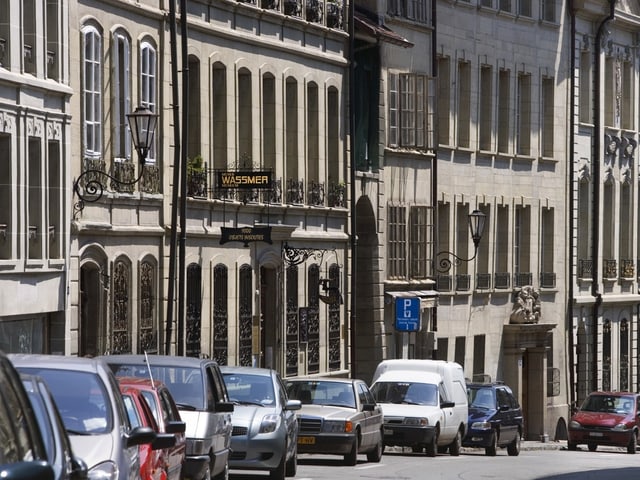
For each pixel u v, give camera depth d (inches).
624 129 7165.4
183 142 3937.0
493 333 6186.0
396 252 5467.5
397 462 3703.3
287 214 4719.5
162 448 1663.4
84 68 3629.4
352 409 3476.9
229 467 2807.6
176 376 2357.3
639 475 3511.3
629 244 7229.3
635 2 7175.2
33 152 3432.6
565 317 6648.6
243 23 4473.4
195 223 4197.8
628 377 7288.4
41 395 1092.5
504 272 6250.0
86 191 3607.3
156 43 4001.0
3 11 3292.3
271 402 2847.0
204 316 4244.6
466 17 5925.2
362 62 5246.1
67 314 3555.6
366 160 5280.5
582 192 6835.6
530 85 6373.0
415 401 4037.9
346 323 5113.2
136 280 3905.0
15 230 3329.2
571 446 5452.8
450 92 5846.5
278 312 4677.7
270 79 4653.1
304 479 2982.3
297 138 4785.9
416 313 5324.8
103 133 3747.5
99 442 1509.6
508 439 4618.6
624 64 7190.0
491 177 6151.6
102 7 3715.6
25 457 977.5
